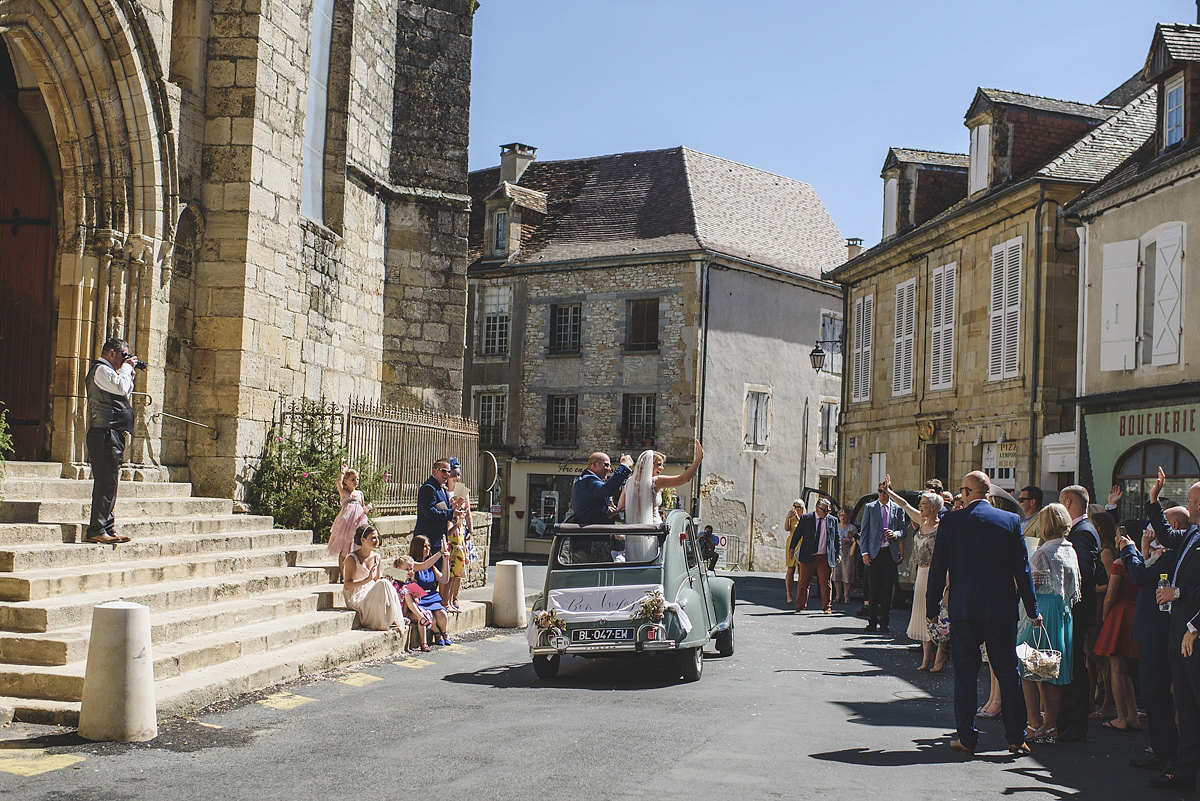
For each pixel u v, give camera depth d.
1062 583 8.02
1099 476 18.48
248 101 13.12
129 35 11.66
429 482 12.82
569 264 37.41
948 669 11.70
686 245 35.91
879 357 28.94
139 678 7.00
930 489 15.08
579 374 37.22
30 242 11.79
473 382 39.28
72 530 9.84
